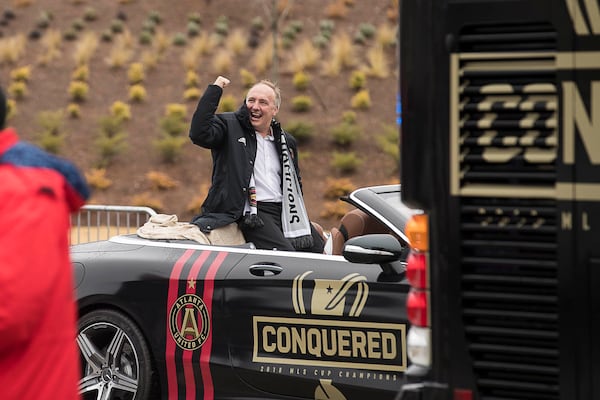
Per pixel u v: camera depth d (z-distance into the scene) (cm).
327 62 6856
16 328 604
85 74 6781
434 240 818
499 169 795
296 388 1234
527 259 792
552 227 781
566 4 766
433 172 812
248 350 1261
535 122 780
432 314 826
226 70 6906
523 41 784
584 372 776
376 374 1181
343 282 1207
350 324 1197
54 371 634
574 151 769
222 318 1277
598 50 760
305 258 1252
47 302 615
